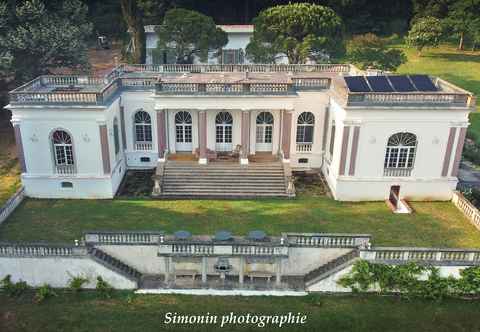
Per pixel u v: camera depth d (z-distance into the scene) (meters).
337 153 29.88
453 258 21.25
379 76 29.66
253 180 31.34
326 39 42.41
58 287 21.78
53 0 42.97
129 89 32.28
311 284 21.59
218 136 33.72
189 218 27.16
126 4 49.59
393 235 25.58
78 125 28.69
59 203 29.36
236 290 21.75
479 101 50.78
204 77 33.97
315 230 25.89
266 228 26.00
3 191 31.27
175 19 43.62
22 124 28.67
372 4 75.44
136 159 34.06
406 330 19.53
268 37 44.00
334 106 30.92
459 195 29.19
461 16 65.75
